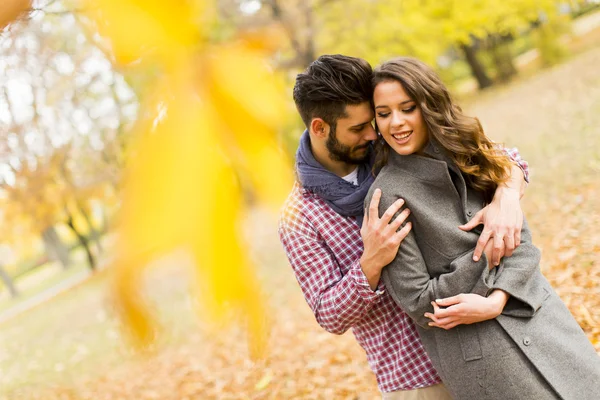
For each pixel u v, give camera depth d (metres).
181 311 6.96
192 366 6.01
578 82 13.49
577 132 9.60
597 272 4.75
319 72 1.85
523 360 1.75
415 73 1.79
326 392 4.62
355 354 5.13
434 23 10.91
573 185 7.22
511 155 2.13
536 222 6.57
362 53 8.84
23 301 15.91
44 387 7.45
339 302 1.83
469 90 23.72
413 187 1.85
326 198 1.98
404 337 1.94
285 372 5.18
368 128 1.93
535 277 1.88
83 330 9.81
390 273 1.81
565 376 1.75
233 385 5.29
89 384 6.88
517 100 15.59
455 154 1.84
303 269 1.99
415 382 1.94
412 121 1.81
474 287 1.75
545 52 19.56
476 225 1.84
